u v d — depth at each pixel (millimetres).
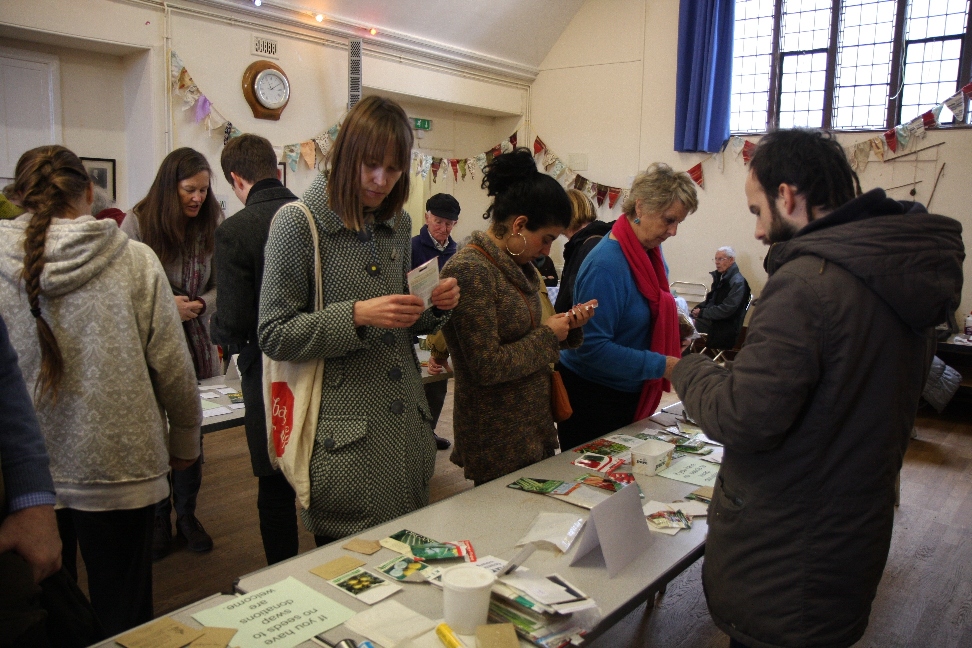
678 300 5184
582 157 7410
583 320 1714
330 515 1433
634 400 2143
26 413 1065
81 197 1506
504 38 6902
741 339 6289
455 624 992
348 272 1398
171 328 1563
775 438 1030
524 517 1421
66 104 4516
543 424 1748
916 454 4254
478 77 7008
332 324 1299
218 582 2537
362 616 1049
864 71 5930
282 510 1937
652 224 1954
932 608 2504
